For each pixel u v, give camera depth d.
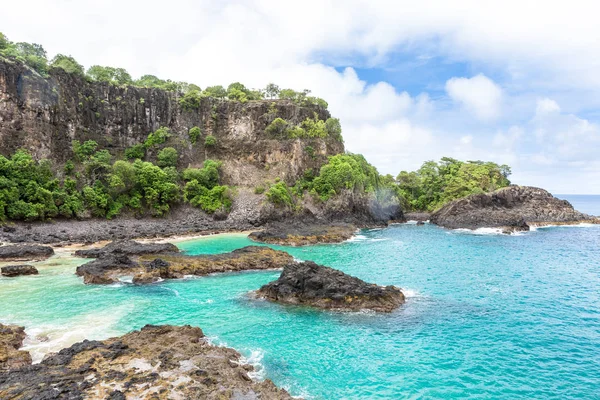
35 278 41.69
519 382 21.66
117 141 102.25
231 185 104.69
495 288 40.72
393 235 87.38
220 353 22.95
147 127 108.62
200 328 27.30
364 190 110.69
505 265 53.00
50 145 82.25
